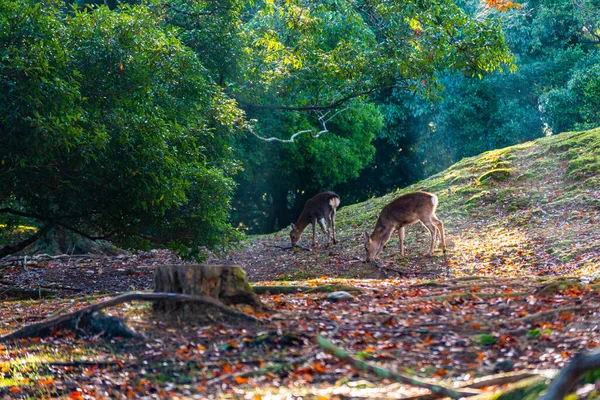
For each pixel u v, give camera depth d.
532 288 8.36
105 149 13.05
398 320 6.81
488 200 20.92
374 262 17.09
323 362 5.81
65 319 7.29
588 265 14.09
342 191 38.03
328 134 30.05
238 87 21.45
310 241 22.02
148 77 14.48
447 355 5.76
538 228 17.92
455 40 20.72
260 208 34.34
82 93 13.77
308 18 21.70
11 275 17.28
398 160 37.34
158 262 20.03
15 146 12.23
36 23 12.52
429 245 18.19
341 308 7.70
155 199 13.94
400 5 20.12
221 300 7.29
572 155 22.48
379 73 21.16
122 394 5.63
